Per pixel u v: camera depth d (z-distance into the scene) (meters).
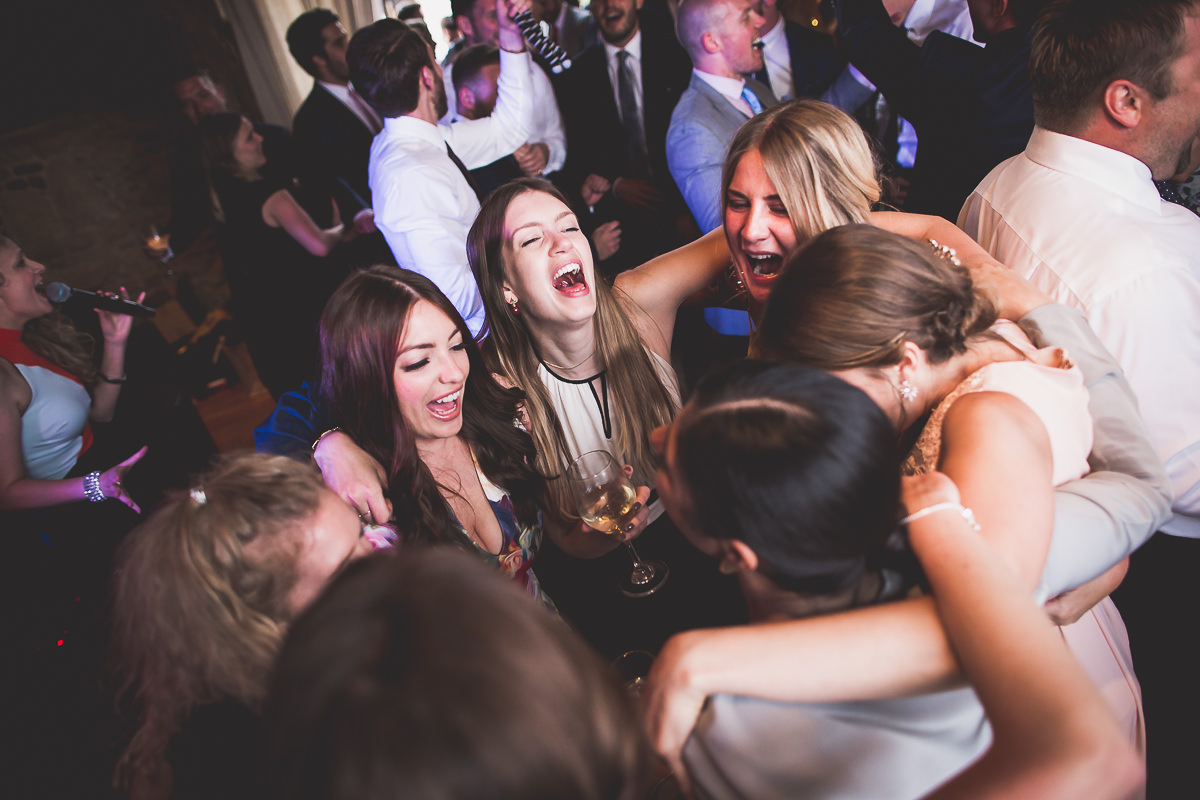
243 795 0.73
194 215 3.92
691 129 2.81
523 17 3.05
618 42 3.18
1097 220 1.15
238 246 3.40
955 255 1.23
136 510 2.22
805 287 0.83
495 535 1.37
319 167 3.54
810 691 0.58
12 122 4.34
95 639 2.01
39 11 4.21
